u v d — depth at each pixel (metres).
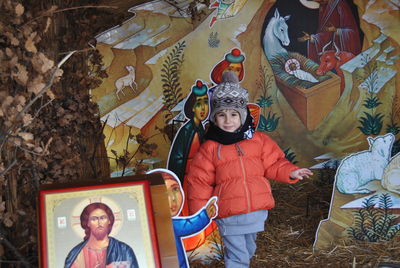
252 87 5.41
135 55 5.24
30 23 2.94
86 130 4.20
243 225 3.72
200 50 5.31
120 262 2.42
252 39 5.37
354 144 5.45
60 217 2.48
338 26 5.38
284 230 5.07
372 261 4.31
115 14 5.14
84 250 2.43
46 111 3.40
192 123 5.04
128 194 2.58
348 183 4.63
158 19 5.25
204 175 3.85
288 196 5.44
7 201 2.89
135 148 5.27
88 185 2.58
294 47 5.40
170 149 4.93
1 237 2.75
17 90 2.82
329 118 5.44
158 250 2.46
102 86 5.18
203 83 5.22
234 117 3.88
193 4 5.14
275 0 5.36
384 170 4.64
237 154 3.82
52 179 3.33
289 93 5.43
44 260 2.38
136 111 5.27
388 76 5.37
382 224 4.61
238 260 3.76
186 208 4.63
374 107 5.40
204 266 4.34
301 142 5.46
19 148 2.94
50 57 3.47
